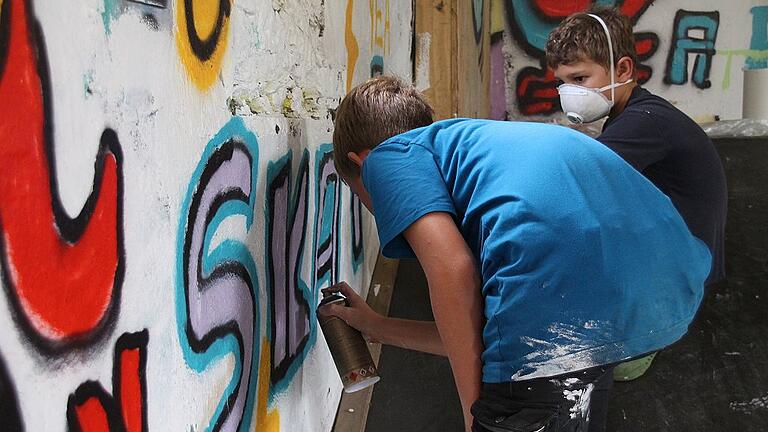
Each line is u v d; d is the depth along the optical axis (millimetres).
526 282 1054
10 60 613
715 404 2201
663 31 5395
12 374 620
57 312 688
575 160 1139
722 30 5324
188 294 1013
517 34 5504
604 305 1064
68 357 708
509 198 1093
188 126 988
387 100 1319
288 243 1535
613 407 2197
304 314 1689
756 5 5242
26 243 639
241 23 1202
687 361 2309
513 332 1061
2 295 608
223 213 1139
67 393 707
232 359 1204
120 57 794
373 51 2529
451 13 3303
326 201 1902
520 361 1064
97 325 763
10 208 617
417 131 1237
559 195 1092
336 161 1380
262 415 1380
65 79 692
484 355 1096
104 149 766
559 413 1123
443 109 3369
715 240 1737
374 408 2117
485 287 1096
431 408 2113
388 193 1144
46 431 669
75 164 712
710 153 1727
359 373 1413
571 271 1054
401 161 1168
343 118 1341
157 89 888
